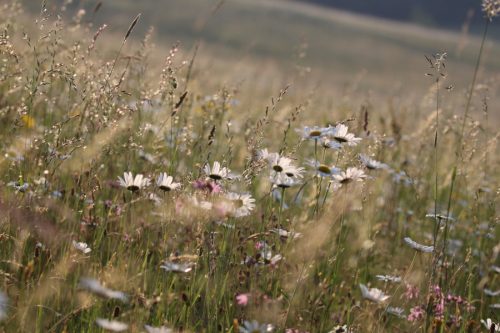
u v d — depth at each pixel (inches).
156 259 140.3
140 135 162.6
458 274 158.2
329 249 155.1
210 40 1338.6
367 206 186.2
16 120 149.1
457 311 139.1
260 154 142.3
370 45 1700.3
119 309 114.7
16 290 117.0
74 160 145.4
